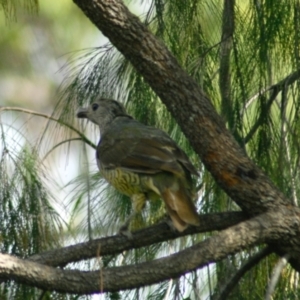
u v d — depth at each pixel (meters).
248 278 9.93
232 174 9.22
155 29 10.62
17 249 9.79
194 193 9.98
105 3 9.05
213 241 8.84
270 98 9.86
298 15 9.70
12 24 18.33
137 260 10.38
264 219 9.04
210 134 9.24
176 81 9.26
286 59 10.09
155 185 9.88
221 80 10.02
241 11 10.83
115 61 10.67
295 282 9.86
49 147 11.25
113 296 9.88
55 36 18.59
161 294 10.06
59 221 10.09
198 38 10.52
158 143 10.16
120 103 10.97
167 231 9.41
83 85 10.73
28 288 9.82
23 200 9.90
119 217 10.72
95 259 10.30
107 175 10.54
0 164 9.97
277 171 9.73
